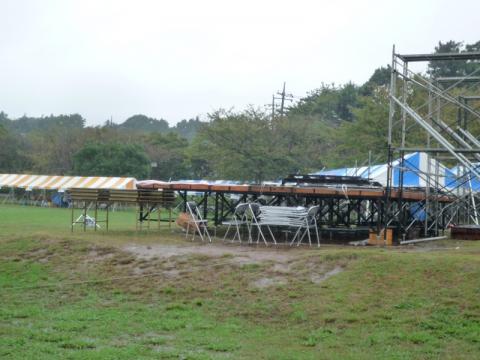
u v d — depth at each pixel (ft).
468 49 156.25
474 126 82.84
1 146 176.04
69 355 22.41
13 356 22.20
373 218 56.13
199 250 39.81
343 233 52.01
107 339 25.11
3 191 157.69
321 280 31.86
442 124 51.29
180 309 30.14
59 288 34.71
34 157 168.86
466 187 58.44
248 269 34.17
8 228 55.01
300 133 115.75
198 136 119.65
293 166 112.78
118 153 150.10
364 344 24.41
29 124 399.24
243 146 110.83
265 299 30.35
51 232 48.91
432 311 27.22
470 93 98.73
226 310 29.71
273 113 121.39
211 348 23.84
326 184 50.26
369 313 27.61
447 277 29.76
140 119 389.80
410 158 62.64
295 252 38.09
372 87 140.15
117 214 97.25
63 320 28.14
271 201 51.16
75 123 301.22
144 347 23.75
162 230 53.78
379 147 101.55
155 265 36.78
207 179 140.56
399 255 33.14
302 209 42.19
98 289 34.19
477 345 24.03
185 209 57.41
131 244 42.16
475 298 27.66
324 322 27.22
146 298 32.27
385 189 46.06
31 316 28.99
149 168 153.79
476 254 34.30
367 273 31.40
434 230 49.44
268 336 25.77
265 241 43.11
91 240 42.70
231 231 53.21
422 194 48.26
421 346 24.07
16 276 37.78
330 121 163.12
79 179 122.31
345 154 118.52
